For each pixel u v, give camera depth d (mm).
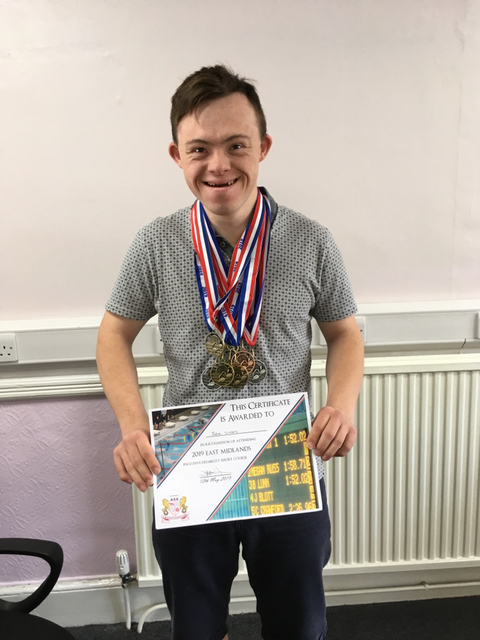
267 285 1042
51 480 1747
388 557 1792
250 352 1044
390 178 1626
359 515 1755
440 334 1679
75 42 1495
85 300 1654
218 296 1057
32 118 1530
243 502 998
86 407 1697
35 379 1657
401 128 1594
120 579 1815
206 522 985
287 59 1529
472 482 1747
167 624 1826
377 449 1714
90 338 1611
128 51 1506
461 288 1725
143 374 1600
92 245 1620
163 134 1559
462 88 1578
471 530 1779
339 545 1778
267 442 1012
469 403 1697
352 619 1803
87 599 1822
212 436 1007
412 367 1646
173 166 1581
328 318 1134
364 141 1596
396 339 1676
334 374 1101
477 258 1706
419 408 1694
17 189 1570
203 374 1053
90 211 1598
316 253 1050
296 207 1631
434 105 1584
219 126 890
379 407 1687
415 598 1883
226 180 926
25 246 1607
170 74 1523
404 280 1703
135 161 1572
